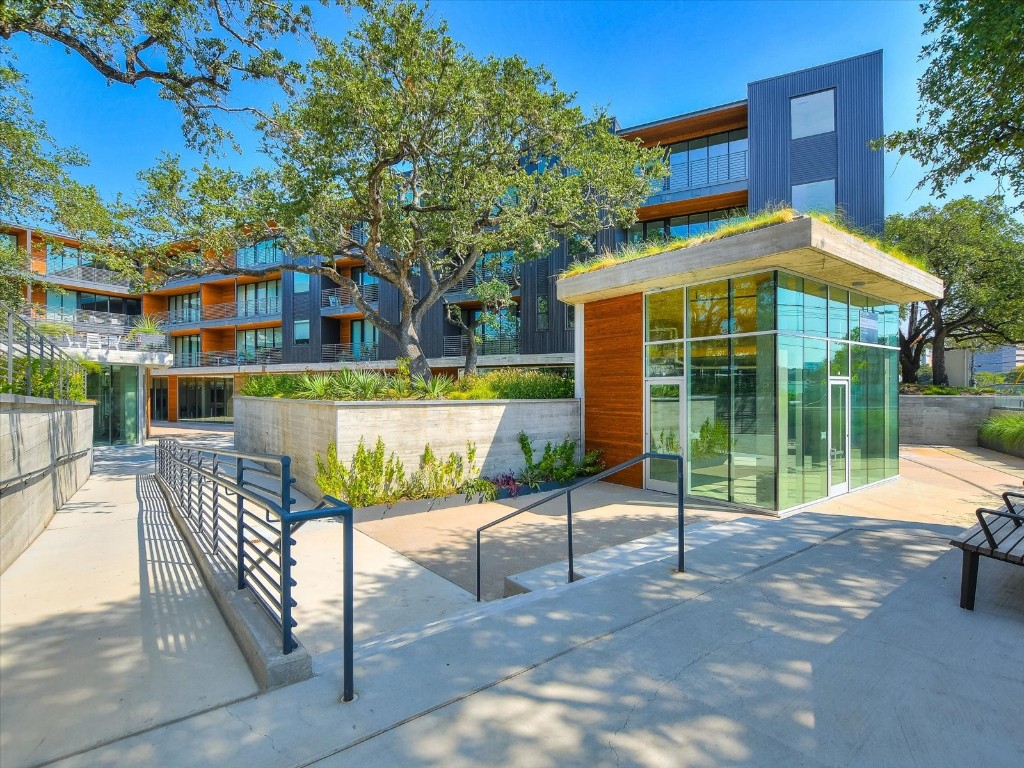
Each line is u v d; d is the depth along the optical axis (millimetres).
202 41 8344
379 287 26750
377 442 8453
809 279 8664
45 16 7109
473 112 10914
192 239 12242
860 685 2793
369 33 9820
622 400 10664
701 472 9133
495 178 11633
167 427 30234
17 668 3080
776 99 18438
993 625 3521
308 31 8961
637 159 13867
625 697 2670
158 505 8703
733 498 8547
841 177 17359
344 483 8078
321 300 29578
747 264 7820
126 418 19844
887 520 6770
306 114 10359
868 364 10430
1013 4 6570
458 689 2744
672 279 8984
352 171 11133
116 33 7660
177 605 4148
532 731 2389
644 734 2369
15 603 4184
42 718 2549
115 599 4281
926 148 9266
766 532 6102
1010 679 2857
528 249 13031
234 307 34719
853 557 5066
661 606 3881
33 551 5828
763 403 8086
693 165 20938
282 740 2322
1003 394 18562
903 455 15430
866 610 3783
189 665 3102
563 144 13070
